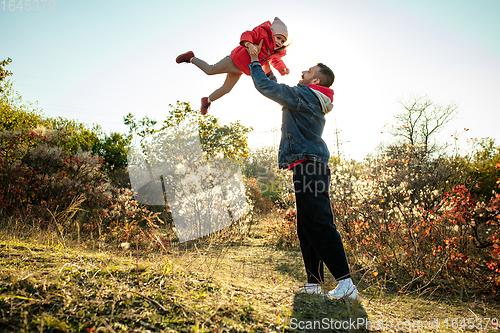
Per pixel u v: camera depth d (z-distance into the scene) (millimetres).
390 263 4098
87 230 5582
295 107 2322
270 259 4453
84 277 1766
